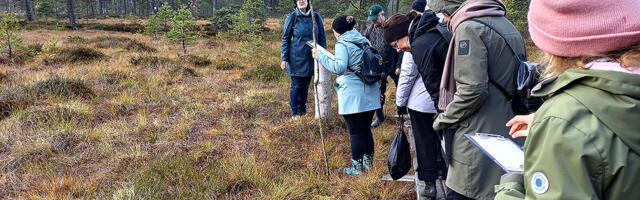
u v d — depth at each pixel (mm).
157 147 4223
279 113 5535
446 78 2061
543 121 794
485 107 1898
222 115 5441
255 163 3693
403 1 46625
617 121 697
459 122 1993
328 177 3475
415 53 2320
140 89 7062
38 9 42781
